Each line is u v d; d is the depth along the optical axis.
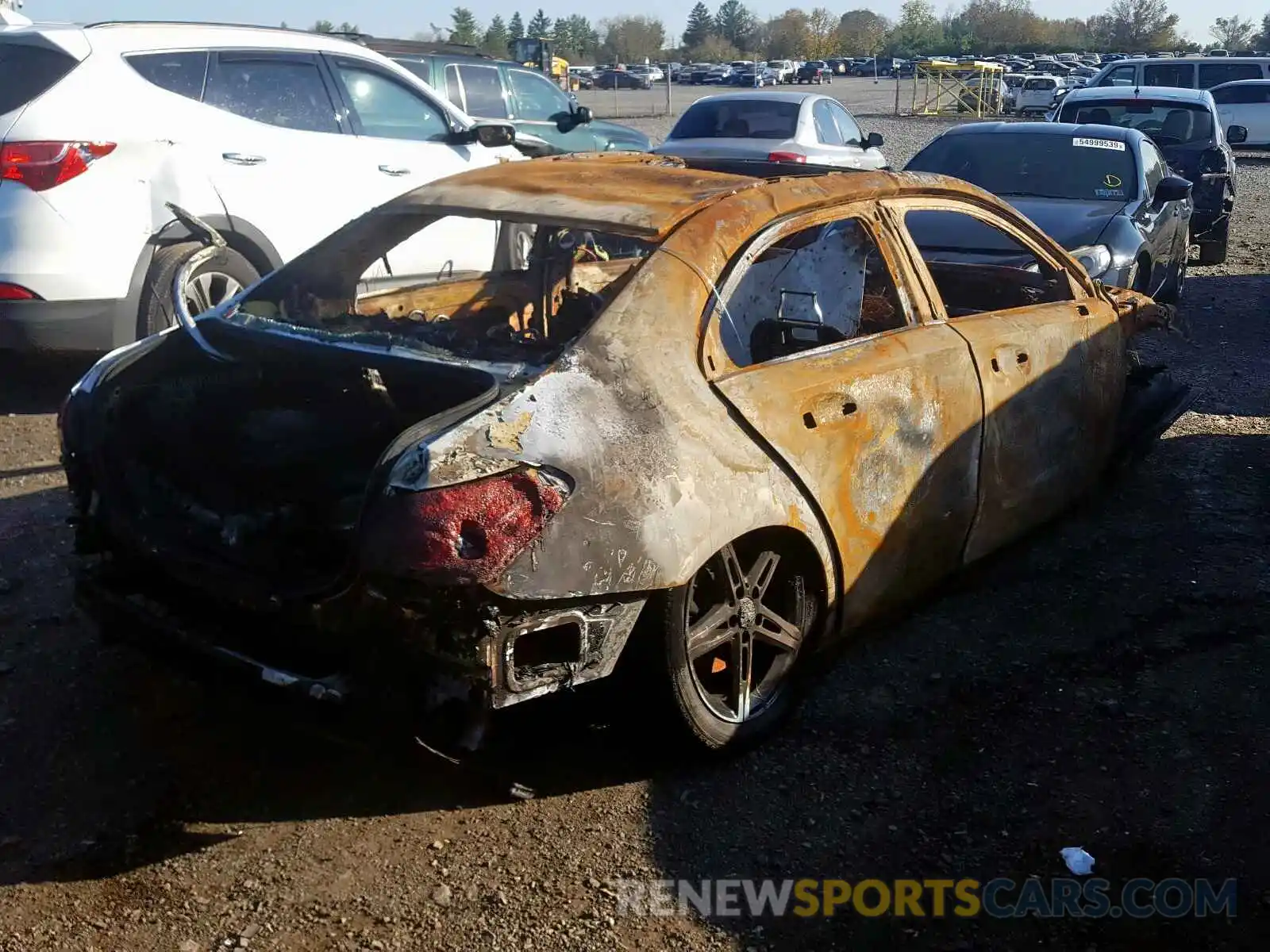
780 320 3.74
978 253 6.16
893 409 3.66
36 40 6.11
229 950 2.69
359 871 2.95
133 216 6.12
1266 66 26.08
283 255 6.86
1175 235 9.00
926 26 105.94
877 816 3.21
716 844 3.08
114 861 2.98
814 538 3.41
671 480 2.97
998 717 3.68
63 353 6.78
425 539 2.63
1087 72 63.62
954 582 4.46
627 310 3.15
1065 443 4.59
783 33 106.88
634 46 103.38
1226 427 6.57
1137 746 3.54
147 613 3.15
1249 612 4.36
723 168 4.40
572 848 3.05
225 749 3.45
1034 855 3.07
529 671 2.81
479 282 4.58
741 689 3.39
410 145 7.73
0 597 4.30
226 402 3.68
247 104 6.80
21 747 3.42
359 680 2.80
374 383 3.29
